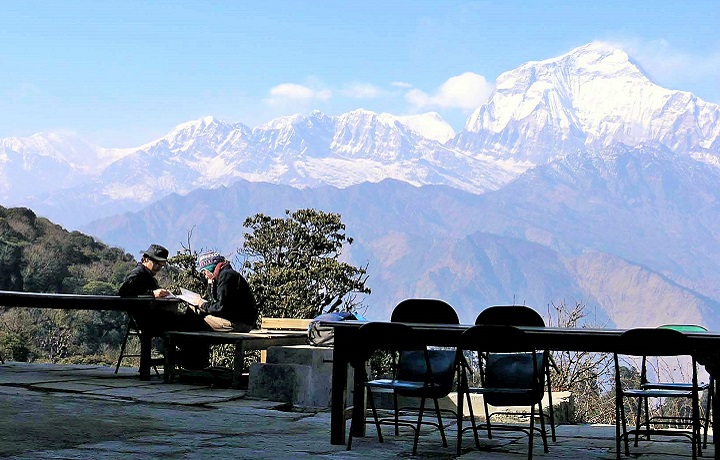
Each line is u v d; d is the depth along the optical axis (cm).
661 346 622
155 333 1057
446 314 755
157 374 1105
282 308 1936
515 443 742
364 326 678
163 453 607
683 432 683
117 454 596
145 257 1073
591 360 1346
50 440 640
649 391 684
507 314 729
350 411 739
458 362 671
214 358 1784
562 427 873
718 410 620
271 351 961
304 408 912
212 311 1050
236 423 779
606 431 839
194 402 884
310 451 649
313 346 990
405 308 762
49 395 896
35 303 1056
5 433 657
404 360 755
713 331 730
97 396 904
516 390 658
